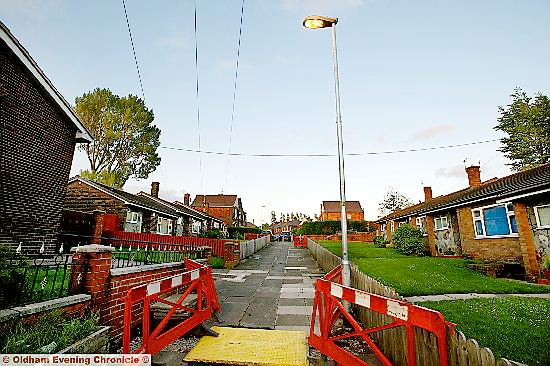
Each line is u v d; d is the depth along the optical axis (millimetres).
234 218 61125
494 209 13375
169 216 26188
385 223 33594
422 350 3293
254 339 5207
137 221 21562
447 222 17781
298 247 36719
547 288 8109
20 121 9727
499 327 4863
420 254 17625
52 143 11180
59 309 3939
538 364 3656
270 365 4285
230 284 10758
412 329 3104
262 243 34906
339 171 6973
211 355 4516
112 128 28250
